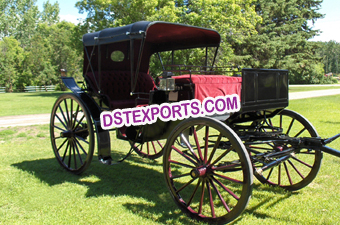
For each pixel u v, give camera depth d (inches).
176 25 151.7
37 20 2792.8
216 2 641.0
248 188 108.3
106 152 163.5
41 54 1686.8
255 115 157.5
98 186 163.9
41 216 127.7
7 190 156.7
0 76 1717.5
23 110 528.7
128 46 200.2
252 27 776.9
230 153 234.4
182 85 137.3
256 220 124.0
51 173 186.4
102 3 759.7
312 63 1403.8
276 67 1269.7
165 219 126.3
